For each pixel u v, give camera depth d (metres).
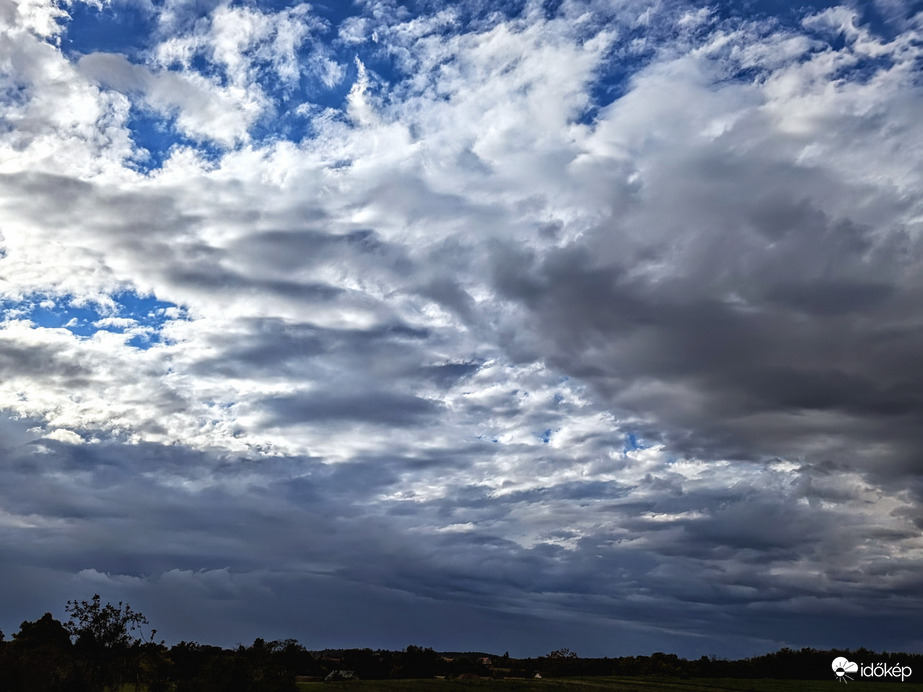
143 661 65.31
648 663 146.12
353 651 150.88
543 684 98.12
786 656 138.00
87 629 61.56
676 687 104.00
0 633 79.69
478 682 97.00
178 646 74.25
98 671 61.09
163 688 66.69
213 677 62.38
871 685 115.06
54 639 68.56
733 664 139.62
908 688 112.50
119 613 62.78
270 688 61.97
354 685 85.44
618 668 149.50
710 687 106.56
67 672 59.47
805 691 105.25
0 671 55.16
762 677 135.12
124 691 66.94
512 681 101.12
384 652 153.75
